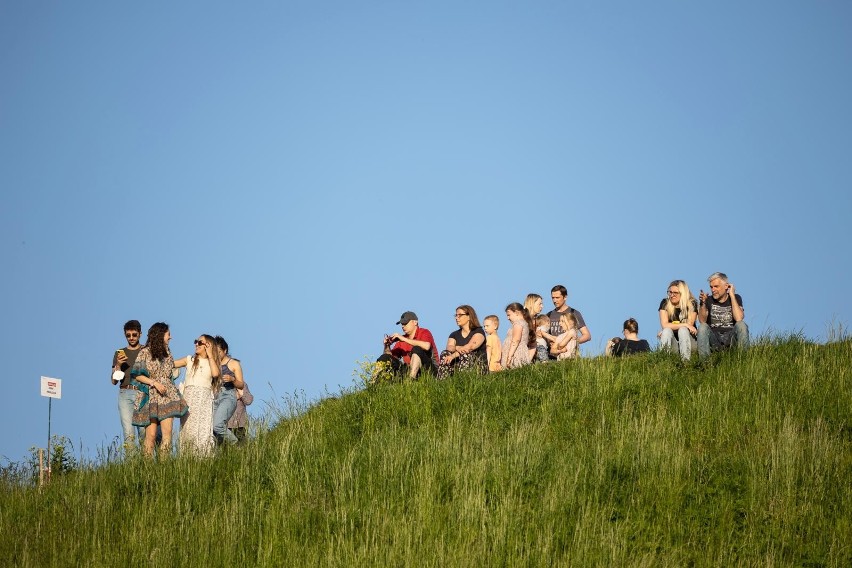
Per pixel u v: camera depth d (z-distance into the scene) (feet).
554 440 183.52
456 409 202.90
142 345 203.92
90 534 152.35
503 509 147.33
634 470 162.40
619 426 183.42
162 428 197.57
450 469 163.53
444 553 136.67
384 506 153.89
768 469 159.53
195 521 154.92
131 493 167.63
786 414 179.93
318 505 159.33
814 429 172.86
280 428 206.69
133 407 202.18
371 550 139.13
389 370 230.89
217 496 165.27
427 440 178.91
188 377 207.10
